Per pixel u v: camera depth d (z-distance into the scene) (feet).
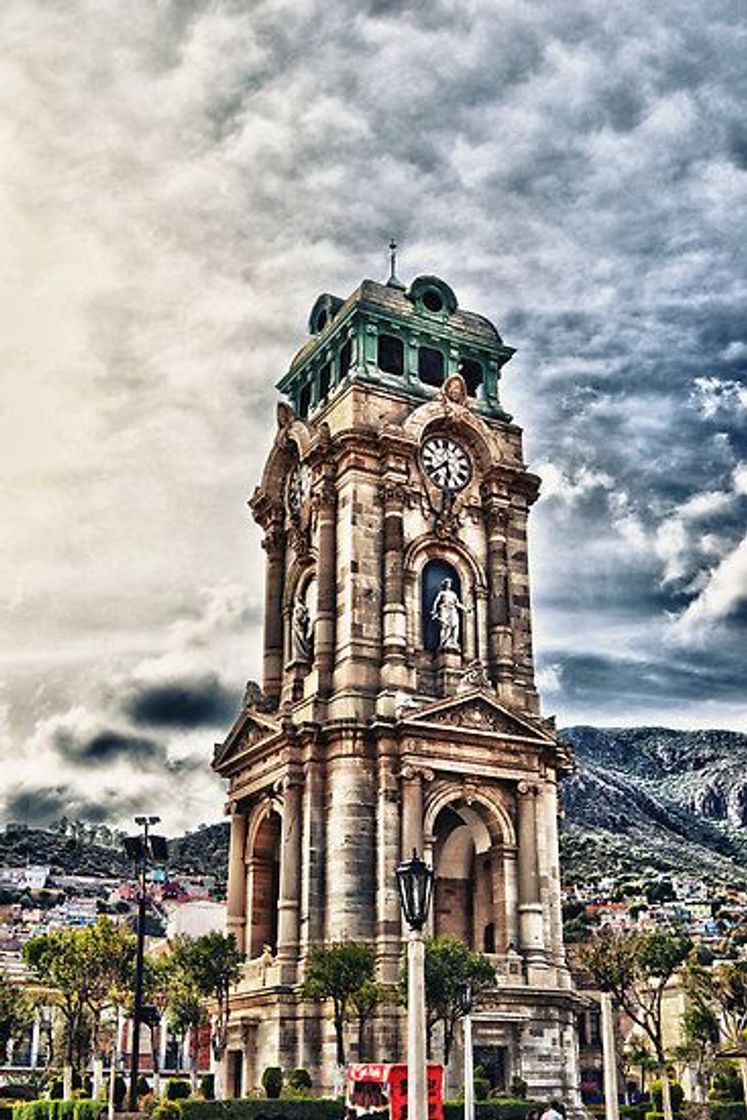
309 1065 215.10
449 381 264.93
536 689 256.52
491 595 258.16
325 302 290.76
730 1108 250.16
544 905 236.63
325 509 254.27
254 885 250.16
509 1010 221.46
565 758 250.16
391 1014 212.23
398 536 248.73
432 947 206.18
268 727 243.81
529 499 269.85
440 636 249.55
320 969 205.36
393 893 222.48
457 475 263.08
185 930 501.56
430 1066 166.50
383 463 254.27
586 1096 361.71
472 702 236.84
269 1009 222.07
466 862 247.50
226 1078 229.04
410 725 229.25
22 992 414.62
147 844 205.26
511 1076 219.20
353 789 229.04
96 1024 294.87
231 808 259.60
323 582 249.14
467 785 234.99
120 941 298.35
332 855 226.99
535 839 237.86
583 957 253.85
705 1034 289.33
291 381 294.25
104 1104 204.74
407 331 271.49
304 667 252.62
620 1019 387.34
